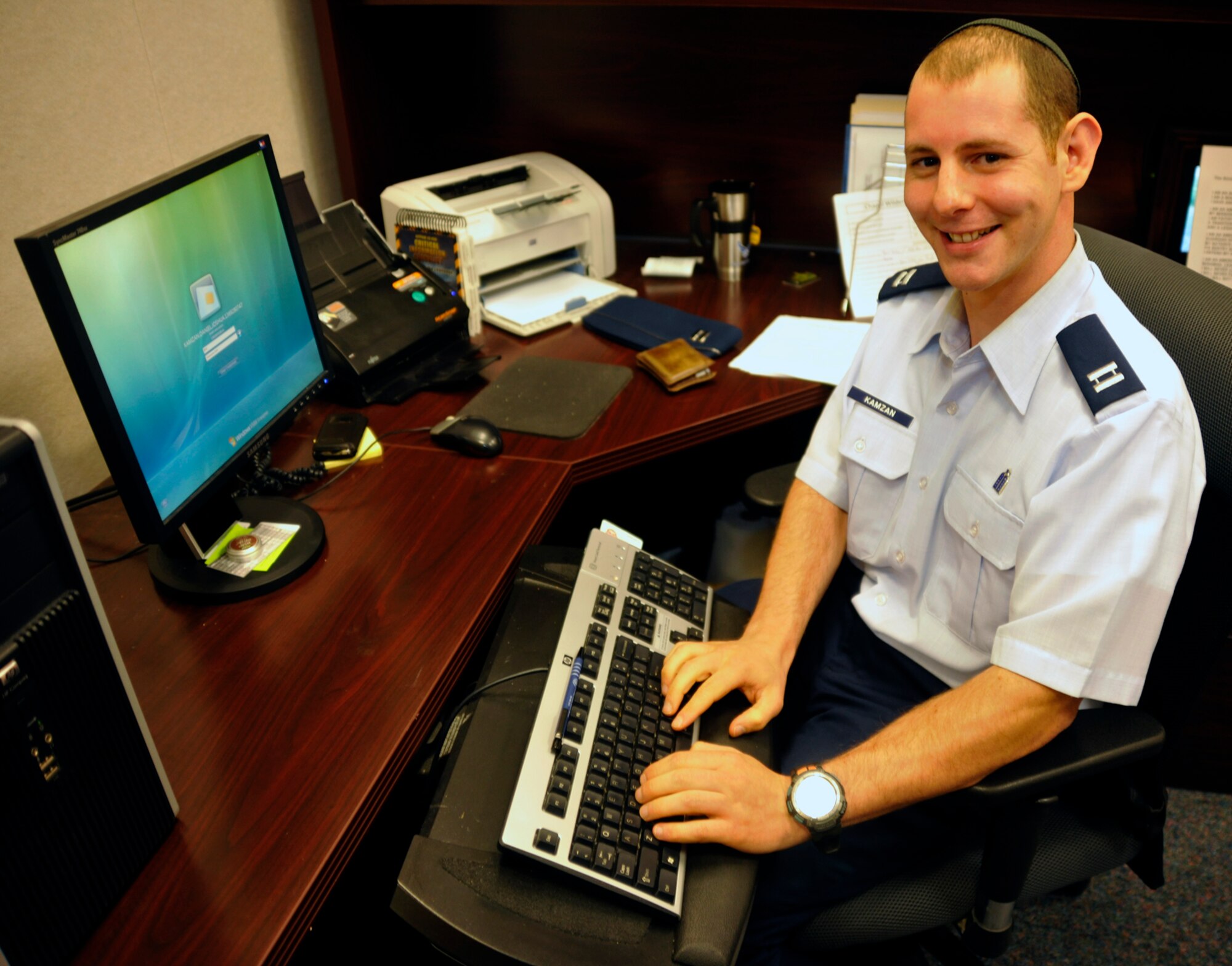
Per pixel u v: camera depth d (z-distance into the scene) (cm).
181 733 87
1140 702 100
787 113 190
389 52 186
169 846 77
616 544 114
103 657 70
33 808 64
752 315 171
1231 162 163
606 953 78
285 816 79
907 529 111
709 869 87
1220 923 146
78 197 128
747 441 196
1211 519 91
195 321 99
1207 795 167
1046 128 87
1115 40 167
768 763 99
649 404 143
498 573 107
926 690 110
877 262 169
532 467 127
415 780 111
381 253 156
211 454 104
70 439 129
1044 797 88
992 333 99
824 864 101
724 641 112
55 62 122
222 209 103
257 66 160
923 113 90
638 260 200
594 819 84
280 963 70
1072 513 89
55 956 67
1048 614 89
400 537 114
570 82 196
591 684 96
